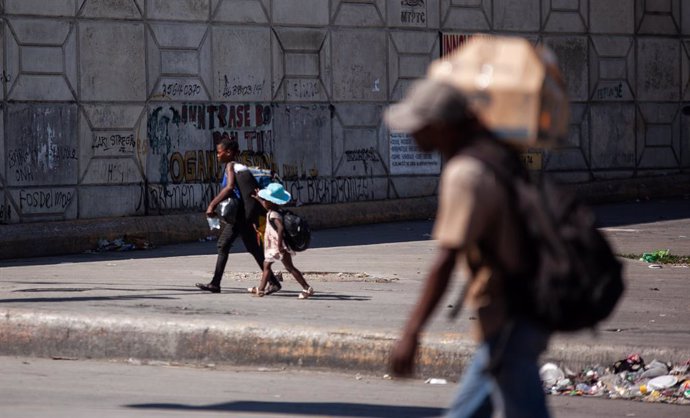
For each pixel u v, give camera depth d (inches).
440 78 421.4
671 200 2613.2
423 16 2317.9
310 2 2175.2
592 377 811.4
